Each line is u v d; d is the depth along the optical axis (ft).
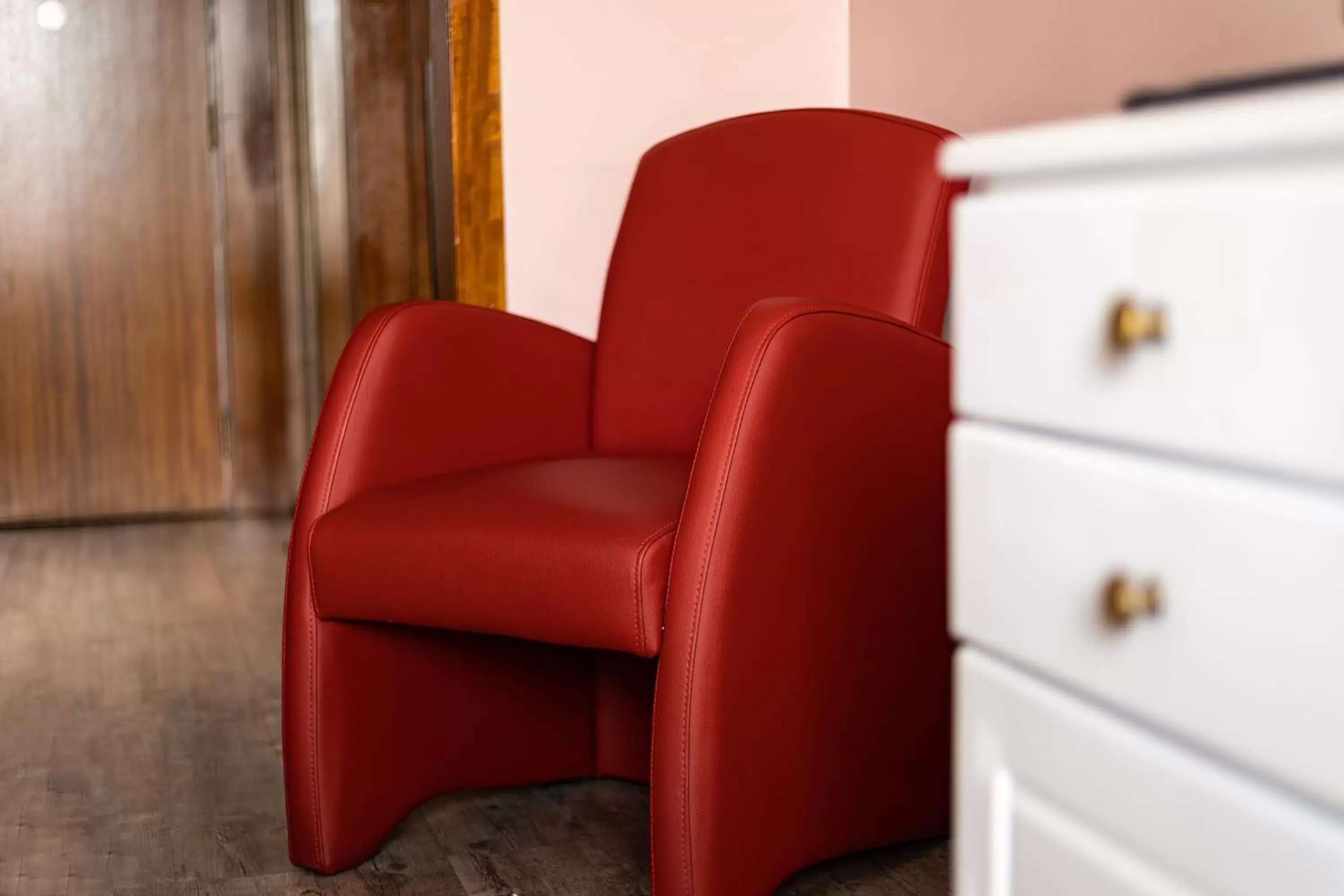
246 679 7.72
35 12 11.81
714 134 5.96
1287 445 1.90
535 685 5.65
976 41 6.44
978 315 2.47
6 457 12.22
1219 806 2.10
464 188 6.94
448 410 5.29
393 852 5.20
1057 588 2.35
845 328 4.28
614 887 4.82
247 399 12.67
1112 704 2.28
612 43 6.94
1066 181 2.28
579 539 4.14
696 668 3.99
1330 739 1.88
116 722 6.97
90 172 12.08
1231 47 4.93
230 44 12.25
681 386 5.70
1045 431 2.38
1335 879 1.91
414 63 12.29
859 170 5.42
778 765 4.32
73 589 9.99
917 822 4.90
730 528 4.00
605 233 7.01
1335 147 1.83
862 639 4.55
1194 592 2.08
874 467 4.47
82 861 5.17
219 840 5.37
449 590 4.39
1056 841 2.43
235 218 12.43
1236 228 1.96
